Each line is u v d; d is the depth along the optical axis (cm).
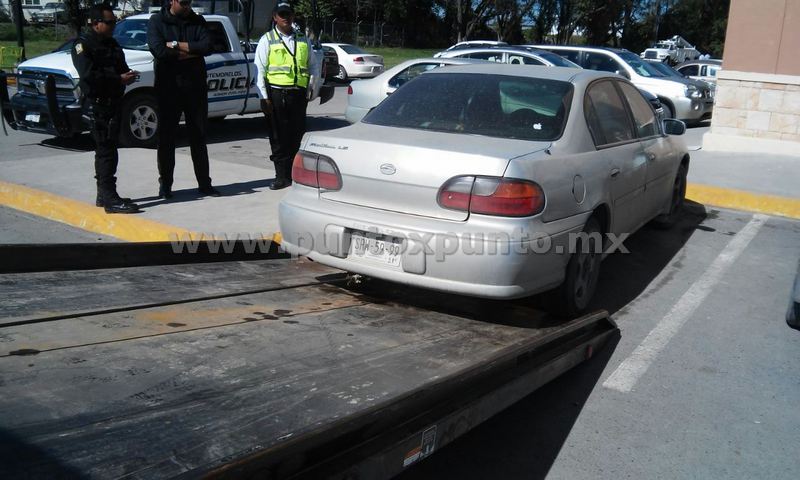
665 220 711
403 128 454
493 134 437
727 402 392
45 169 857
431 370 331
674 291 562
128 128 1031
